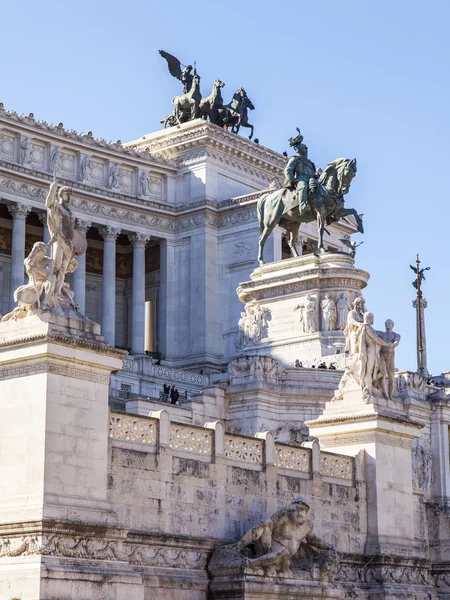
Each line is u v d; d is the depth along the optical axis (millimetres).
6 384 72438
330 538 91812
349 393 98875
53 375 71250
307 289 173250
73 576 68562
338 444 98062
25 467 70438
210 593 80500
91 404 73000
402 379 154375
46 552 68250
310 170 175750
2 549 69438
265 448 87375
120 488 75500
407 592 95000
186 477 80438
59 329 71938
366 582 94188
